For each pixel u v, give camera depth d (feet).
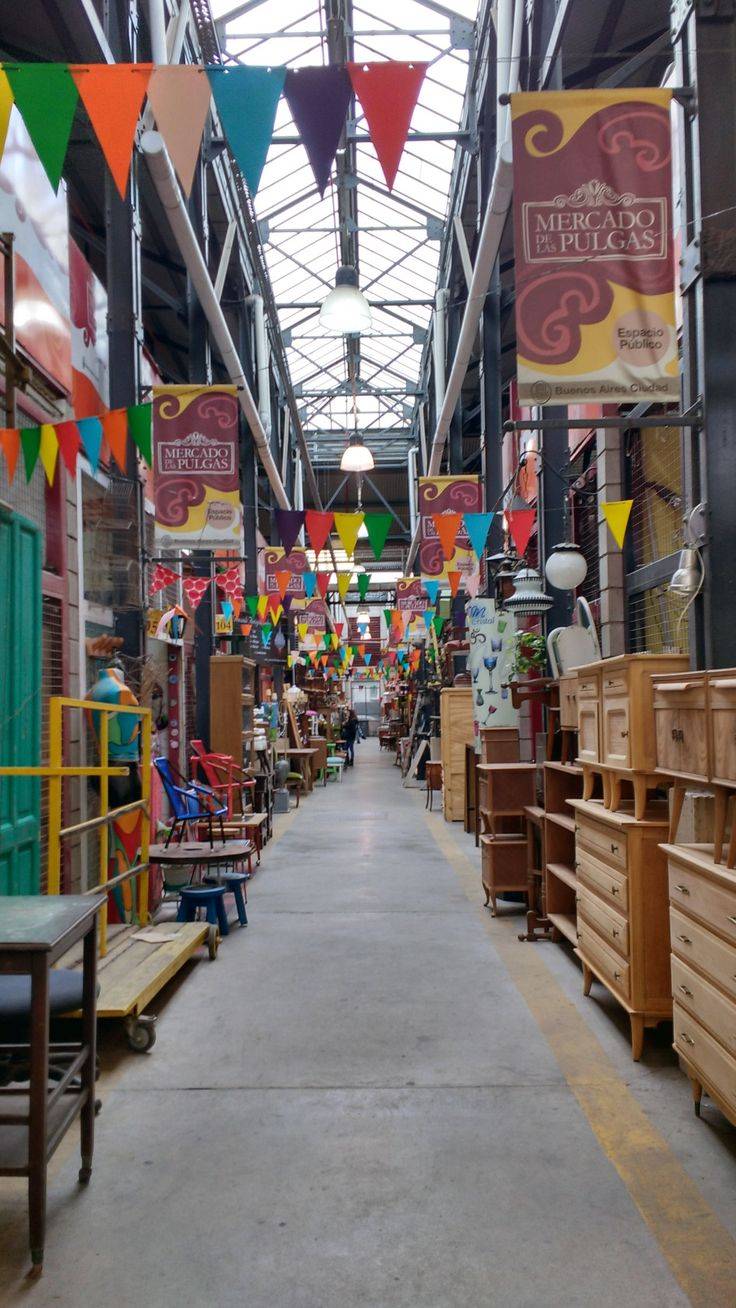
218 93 9.55
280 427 59.47
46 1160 7.82
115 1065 12.28
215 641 38.96
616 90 12.62
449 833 36.58
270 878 26.89
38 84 9.46
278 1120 10.50
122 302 22.98
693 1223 8.26
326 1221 8.35
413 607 55.72
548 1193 8.80
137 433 14.38
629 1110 10.64
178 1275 7.57
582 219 12.62
